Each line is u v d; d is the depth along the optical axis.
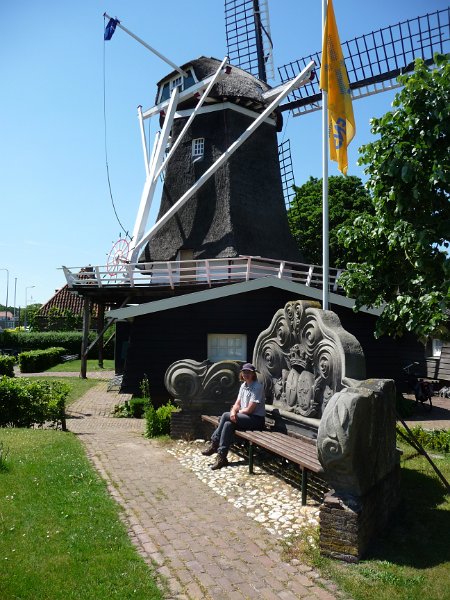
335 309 13.96
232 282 16.62
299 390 7.41
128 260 18.80
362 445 4.80
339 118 9.21
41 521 4.98
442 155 5.88
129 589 3.81
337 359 6.43
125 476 6.95
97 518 5.18
